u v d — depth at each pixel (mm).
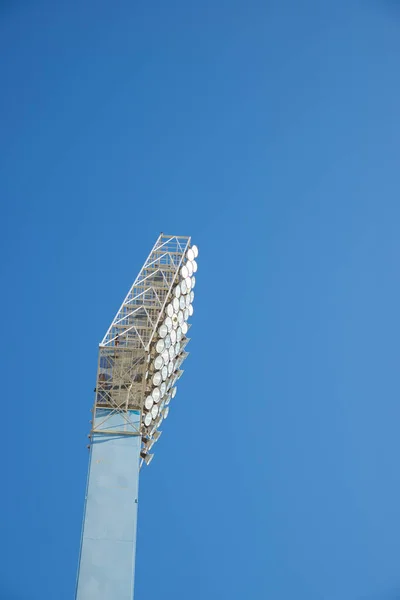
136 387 74875
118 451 71562
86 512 68625
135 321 79250
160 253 87000
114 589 65688
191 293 84812
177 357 82750
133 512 68938
